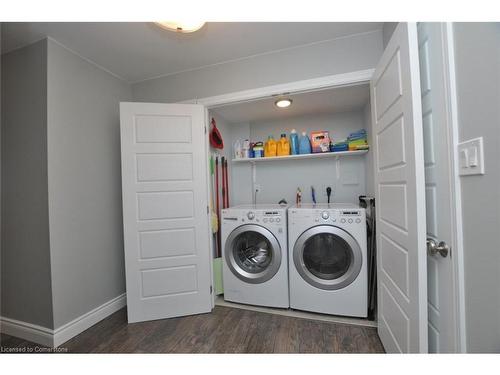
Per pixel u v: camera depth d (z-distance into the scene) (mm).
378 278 1512
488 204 679
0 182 1697
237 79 1946
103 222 1973
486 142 675
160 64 2002
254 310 1985
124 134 1858
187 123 1962
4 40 1604
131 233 1860
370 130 2201
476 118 714
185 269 1946
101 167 1970
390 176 1226
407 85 983
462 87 780
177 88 2131
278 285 1955
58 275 1612
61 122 1661
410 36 945
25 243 1632
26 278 1636
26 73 1639
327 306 1832
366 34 1636
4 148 1687
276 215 1961
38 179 1588
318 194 2730
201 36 1653
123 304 2127
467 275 779
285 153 2498
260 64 1882
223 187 2615
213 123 2383
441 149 900
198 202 1972
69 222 1699
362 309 1768
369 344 1518
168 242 1922
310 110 2551
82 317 1753
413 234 975
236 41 1719
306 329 1697
